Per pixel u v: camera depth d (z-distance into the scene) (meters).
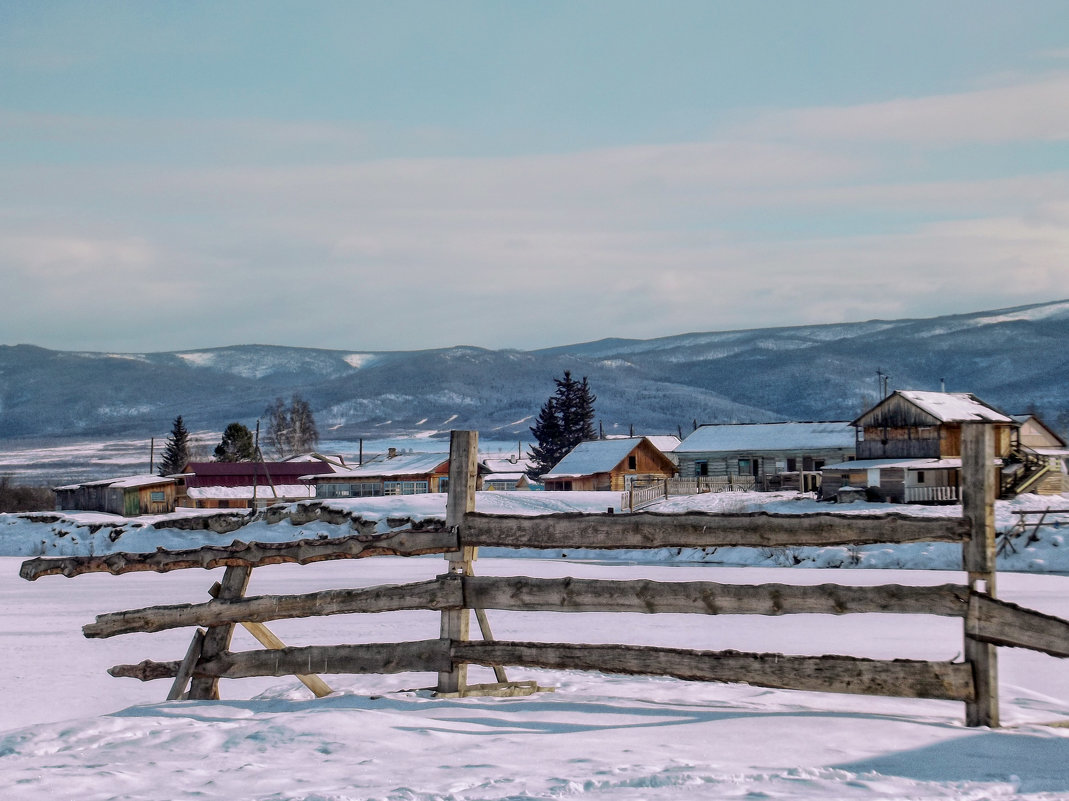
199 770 6.33
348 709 7.80
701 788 5.61
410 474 94.94
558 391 121.62
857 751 6.50
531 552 49.97
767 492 64.75
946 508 52.38
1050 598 27.17
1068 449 67.31
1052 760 6.29
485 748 6.67
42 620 23.69
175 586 33.31
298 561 8.84
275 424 189.88
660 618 19.95
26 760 6.79
